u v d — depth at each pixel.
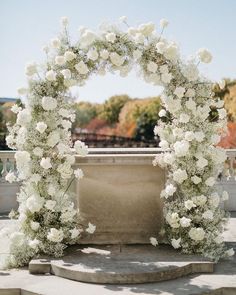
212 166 6.69
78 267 5.67
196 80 6.64
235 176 11.04
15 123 6.57
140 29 6.45
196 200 6.55
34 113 6.46
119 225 7.06
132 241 7.05
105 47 6.52
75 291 5.14
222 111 6.66
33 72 6.37
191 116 6.68
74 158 6.48
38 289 5.23
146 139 44.44
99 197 7.05
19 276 5.77
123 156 6.88
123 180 7.05
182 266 5.72
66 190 6.63
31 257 6.30
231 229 8.70
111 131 46.19
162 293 5.07
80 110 46.31
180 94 6.41
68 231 6.59
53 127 6.48
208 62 6.50
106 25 6.54
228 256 6.64
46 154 6.50
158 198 7.08
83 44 6.37
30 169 6.45
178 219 6.42
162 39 6.55
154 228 7.08
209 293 5.15
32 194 6.51
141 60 6.61
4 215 10.34
